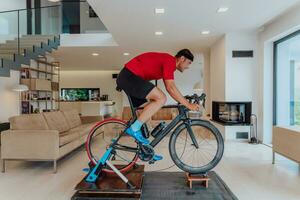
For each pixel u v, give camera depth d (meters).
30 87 6.93
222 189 2.81
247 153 4.68
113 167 2.71
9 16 7.89
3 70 5.83
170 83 2.59
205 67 8.65
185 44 7.19
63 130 4.84
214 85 7.15
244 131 5.98
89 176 2.71
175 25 5.32
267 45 5.64
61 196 2.69
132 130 2.70
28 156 3.56
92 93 14.30
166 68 2.60
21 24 8.25
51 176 3.39
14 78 6.58
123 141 2.85
